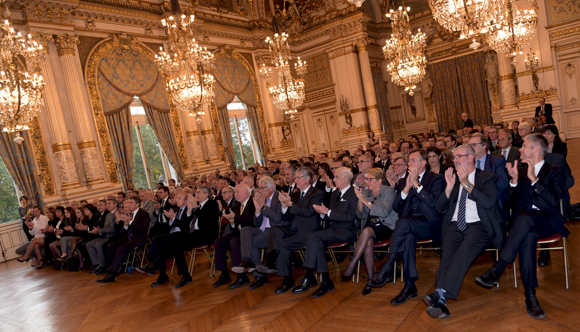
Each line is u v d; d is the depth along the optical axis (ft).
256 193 15.79
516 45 31.30
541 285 11.17
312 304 12.68
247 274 17.38
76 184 30.73
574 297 10.12
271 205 16.30
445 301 10.47
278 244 14.43
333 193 15.70
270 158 49.78
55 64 31.01
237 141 47.16
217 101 44.06
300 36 56.13
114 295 17.56
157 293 16.83
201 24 42.29
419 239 12.48
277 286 15.08
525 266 9.91
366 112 53.31
